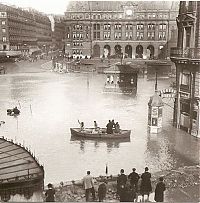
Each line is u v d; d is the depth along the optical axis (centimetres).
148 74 8781
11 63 10494
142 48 11431
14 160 2112
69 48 11819
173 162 2681
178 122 3853
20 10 11106
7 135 3444
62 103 5328
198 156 2834
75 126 3869
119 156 2836
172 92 5334
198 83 3403
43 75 9225
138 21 11294
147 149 3042
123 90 6600
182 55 3547
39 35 12444
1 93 6231
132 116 4456
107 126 3419
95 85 7550
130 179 2041
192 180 2242
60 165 2588
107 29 11519
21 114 4497
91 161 2695
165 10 11012
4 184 1762
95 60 10544
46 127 3812
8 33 10225
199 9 3316
